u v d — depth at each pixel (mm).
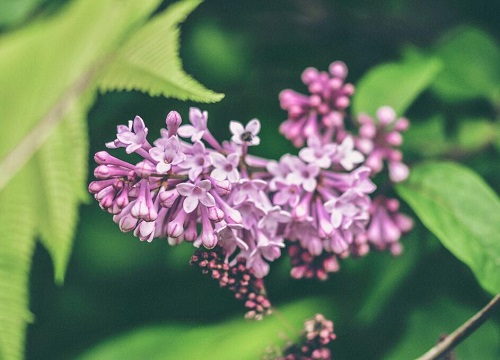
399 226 363
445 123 417
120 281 402
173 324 306
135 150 291
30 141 270
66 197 270
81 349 394
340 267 376
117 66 270
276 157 406
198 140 297
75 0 286
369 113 383
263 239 308
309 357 303
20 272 269
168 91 267
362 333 371
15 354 267
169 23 273
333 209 317
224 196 307
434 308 379
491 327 371
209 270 306
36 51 277
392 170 357
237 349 275
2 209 269
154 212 289
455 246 341
